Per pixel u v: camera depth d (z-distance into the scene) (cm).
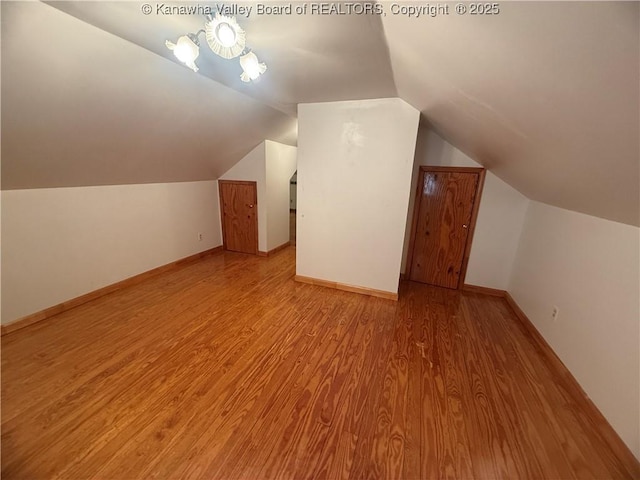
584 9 58
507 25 79
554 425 160
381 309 290
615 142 98
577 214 208
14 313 231
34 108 174
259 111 324
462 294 335
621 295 156
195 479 126
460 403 173
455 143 308
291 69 194
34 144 198
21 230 230
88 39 155
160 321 255
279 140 439
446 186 333
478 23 87
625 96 75
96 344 218
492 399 177
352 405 168
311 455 138
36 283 243
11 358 200
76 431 146
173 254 392
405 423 157
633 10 53
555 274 228
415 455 140
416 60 146
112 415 156
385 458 138
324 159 303
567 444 149
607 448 147
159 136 275
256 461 135
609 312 163
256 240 457
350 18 121
